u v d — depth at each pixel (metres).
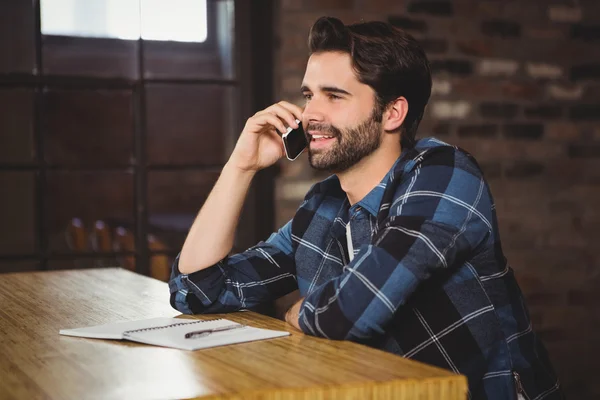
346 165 1.94
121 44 3.85
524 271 4.20
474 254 1.87
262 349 1.58
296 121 2.06
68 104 3.81
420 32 3.97
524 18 4.12
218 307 2.06
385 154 1.96
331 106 1.92
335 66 1.91
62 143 3.82
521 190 4.16
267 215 3.87
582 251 4.26
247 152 2.10
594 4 4.22
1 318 1.98
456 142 4.05
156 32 3.87
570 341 4.26
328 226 2.11
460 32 4.04
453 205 1.79
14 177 3.76
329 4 3.87
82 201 3.88
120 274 2.73
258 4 3.87
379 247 1.72
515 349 1.94
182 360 1.50
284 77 3.86
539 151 4.18
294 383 1.33
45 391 1.31
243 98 3.89
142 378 1.38
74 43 3.79
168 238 3.97
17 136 3.75
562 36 4.18
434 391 1.36
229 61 3.90
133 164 3.90
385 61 1.90
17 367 1.48
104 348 1.61
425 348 1.82
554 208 4.22
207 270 2.04
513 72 4.12
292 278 2.19
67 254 3.85
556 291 4.24
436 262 1.72
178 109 3.92
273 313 3.91
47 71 3.77
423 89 2.00
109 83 3.83
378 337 1.83
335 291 1.70
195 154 3.98
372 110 1.92
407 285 1.69
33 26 3.74
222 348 1.59
